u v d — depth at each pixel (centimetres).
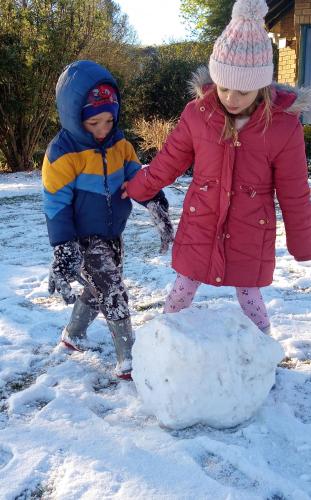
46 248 612
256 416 256
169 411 240
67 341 335
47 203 283
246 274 283
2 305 421
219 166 275
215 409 241
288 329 358
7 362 320
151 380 249
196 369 238
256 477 210
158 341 247
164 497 198
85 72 273
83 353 330
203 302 418
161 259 546
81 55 1489
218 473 214
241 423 250
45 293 454
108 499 197
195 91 284
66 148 283
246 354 246
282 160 272
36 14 1388
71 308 415
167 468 214
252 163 271
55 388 284
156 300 426
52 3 1407
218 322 254
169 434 240
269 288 450
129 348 296
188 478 208
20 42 1359
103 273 296
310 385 288
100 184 292
